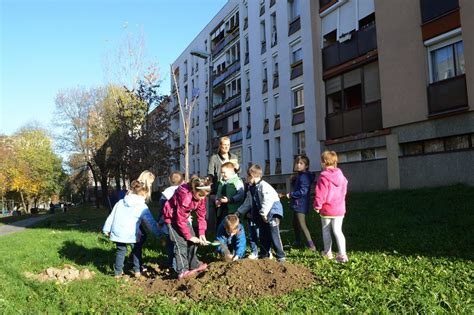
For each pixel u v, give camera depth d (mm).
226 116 37938
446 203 11711
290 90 25812
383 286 5137
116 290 5805
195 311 4504
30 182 57531
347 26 20000
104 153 43812
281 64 26812
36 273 7227
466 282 5203
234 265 5789
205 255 7750
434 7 14992
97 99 45125
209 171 8281
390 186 17188
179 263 6320
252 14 31250
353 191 19281
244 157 33281
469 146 14242
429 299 4551
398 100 16500
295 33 25172
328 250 7031
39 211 63438
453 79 14414
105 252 9023
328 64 21016
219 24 40562
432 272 5723
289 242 8867
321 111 21578
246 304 4719
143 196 7039
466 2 13836
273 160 28250
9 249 10438
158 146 28953
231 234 6785
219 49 40281
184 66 52125
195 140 47938
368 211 12656
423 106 15492
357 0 19281
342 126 20031
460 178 14305
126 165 29094
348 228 10023
